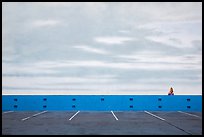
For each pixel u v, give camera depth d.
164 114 14.84
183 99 18.03
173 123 10.22
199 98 18.00
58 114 14.59
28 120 11.28
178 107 17.98
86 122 10.52
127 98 18.09
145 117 12.81
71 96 18.16
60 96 18.14
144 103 18.06
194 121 10.98
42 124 9.84
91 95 18.11
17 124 9.82
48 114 14.58
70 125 9.54
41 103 18.16
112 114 14.73
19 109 18.05
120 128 8.74
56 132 7.84
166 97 18.08
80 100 18.14
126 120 11.32
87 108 18.05
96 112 16.30
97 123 10.16
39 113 15.37
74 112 16.27
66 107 18.08
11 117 12.70
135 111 17.42
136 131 8.07
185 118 12.32
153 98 18.08
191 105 17.97
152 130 8.29
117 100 18.08
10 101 18.09
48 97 18.16
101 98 18.09
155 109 18.03
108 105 18.03
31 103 18.12
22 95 18.09
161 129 8.52
